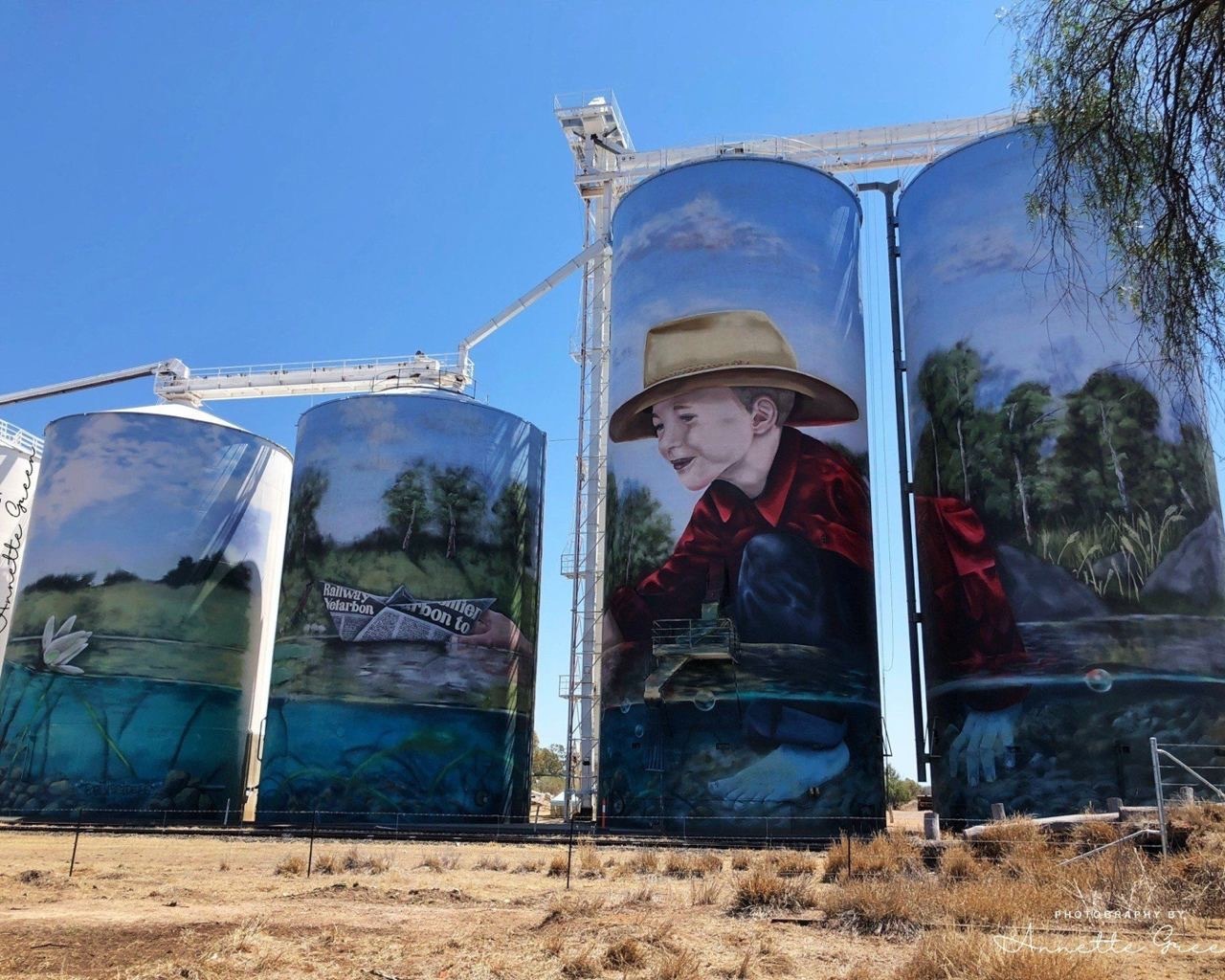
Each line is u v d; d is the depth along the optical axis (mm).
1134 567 39688
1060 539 40812
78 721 53594
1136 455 40625
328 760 50375
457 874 25672
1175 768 37500
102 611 55406
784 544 42969
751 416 44875
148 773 53906
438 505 55000
